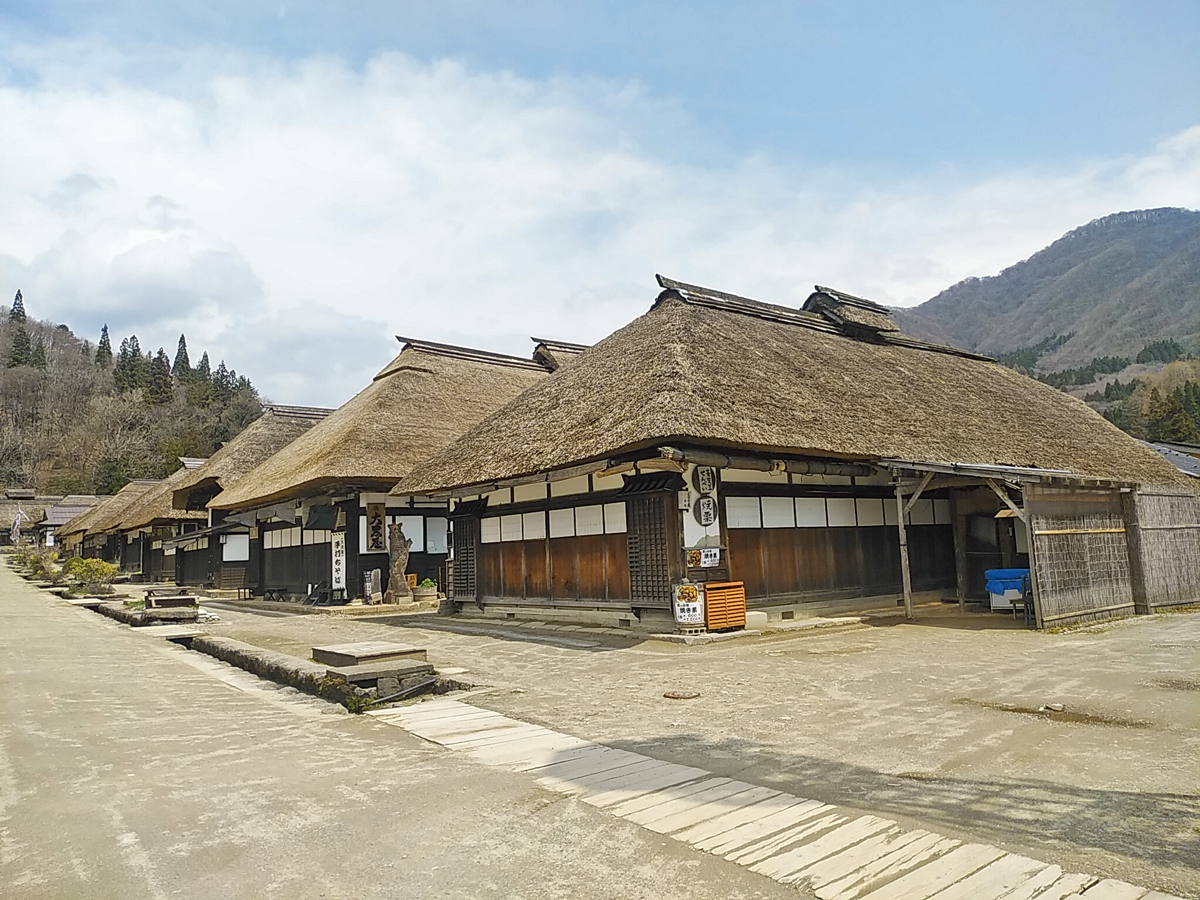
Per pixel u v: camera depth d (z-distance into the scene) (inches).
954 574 564.7
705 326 504.7
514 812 150.3
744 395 419.2
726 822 143.3
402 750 200.8
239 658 361.4
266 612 700.0
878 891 114.6
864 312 755.4
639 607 426.6
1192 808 143.7
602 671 316.2
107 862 128.3
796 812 147.6
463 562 581.0
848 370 550.0
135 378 3356.3
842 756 184.2
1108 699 234.2
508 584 534.0
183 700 276.8
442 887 118.5
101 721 238.8
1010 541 541.3
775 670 303.4
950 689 257.4
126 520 1267.2
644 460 395.9
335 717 247.3
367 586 676.7
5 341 3555.6
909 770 171.5
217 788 167.9
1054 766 170.9
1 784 171.8
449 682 294.8
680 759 186.2
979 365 767.7
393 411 725.3
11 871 125.0
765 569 446.6
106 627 561.0
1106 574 455.5
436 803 156.3
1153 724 204.2
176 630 517.7
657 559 413.7
